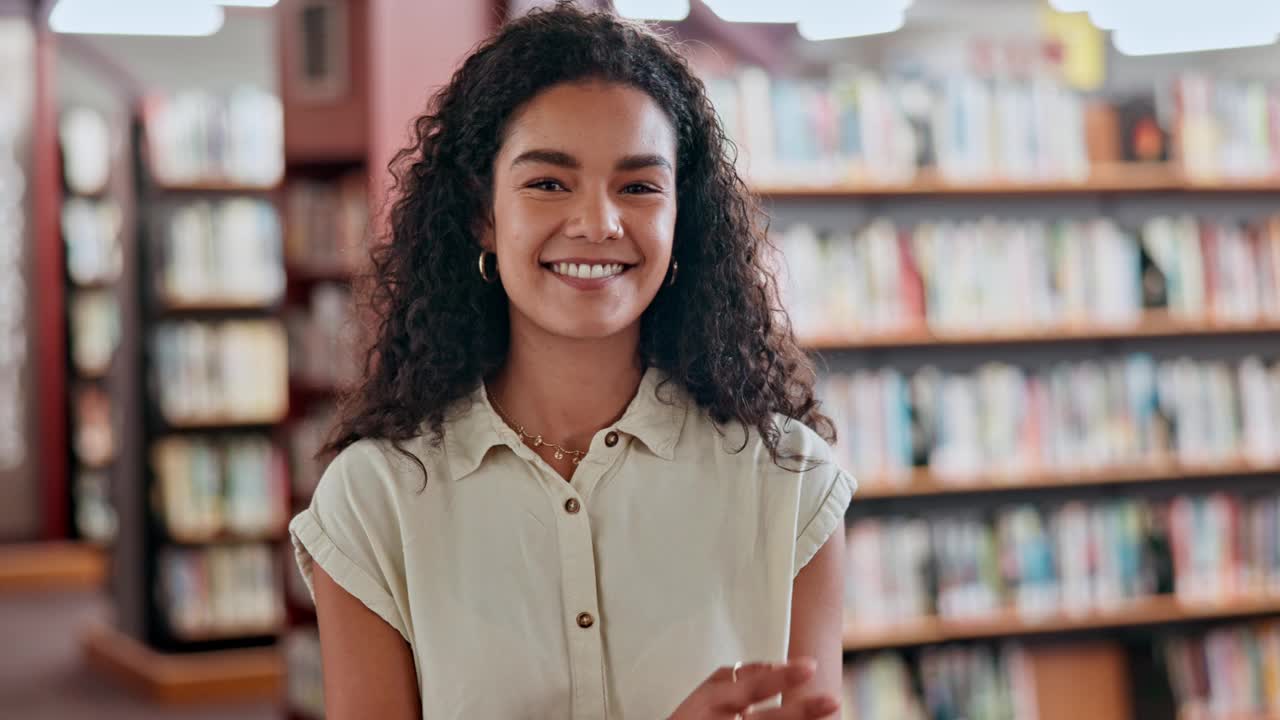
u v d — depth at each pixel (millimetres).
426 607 1416
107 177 8492
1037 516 4199
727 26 4723
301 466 4355
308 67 4148
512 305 1480
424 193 1526
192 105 6156
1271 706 4371
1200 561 4281
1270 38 4477
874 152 4008
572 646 1411
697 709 1280
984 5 4883
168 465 5988
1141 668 4285
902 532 4098
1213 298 4227
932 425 4102
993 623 4117
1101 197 4387
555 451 1472
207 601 5934
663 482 1466
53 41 8320
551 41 1407
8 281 8344
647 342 1541
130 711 5562
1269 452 4305
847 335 3992
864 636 4031
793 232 3977
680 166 1498
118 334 6188
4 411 8383
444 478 1453
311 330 4227
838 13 4328
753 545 1468
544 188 1389
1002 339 4074
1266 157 4277
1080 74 4562
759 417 1504
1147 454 4234
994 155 4086
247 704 5641
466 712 1399
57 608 7688
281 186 4242
